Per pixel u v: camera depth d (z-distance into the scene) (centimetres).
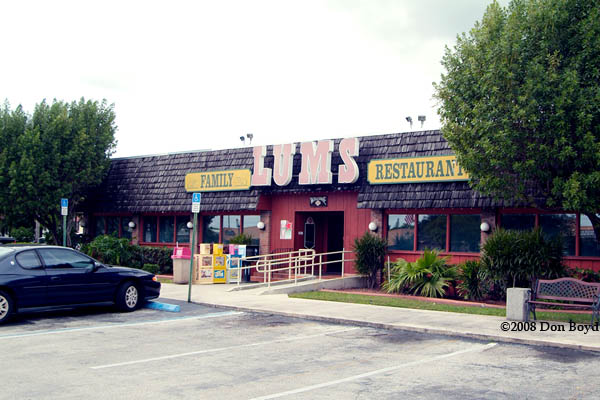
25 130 2427
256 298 1638
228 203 2320
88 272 1343
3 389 706
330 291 1872
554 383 757
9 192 2392
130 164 2708
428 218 1964
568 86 1267
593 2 1297
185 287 1927
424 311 1397
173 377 777
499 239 1634
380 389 722
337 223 2405
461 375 799
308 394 697
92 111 2603
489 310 1427
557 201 1416
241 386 732
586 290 1200
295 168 2206
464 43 1494
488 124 1334
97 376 777
